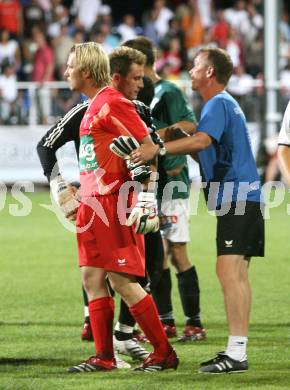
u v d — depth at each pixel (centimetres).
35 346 2462
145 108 2231
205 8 8306
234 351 2144
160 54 7400
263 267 3744
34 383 2047
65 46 7200
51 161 2206
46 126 6397
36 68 7006
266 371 2161
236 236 2147
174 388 1994
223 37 7725
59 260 3947
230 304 2144
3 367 2219
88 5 8100
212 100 2189
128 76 2270
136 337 2547
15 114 6384
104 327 2164
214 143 2181
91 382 2056
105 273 2164
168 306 2611
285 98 6456
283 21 8319
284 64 7781
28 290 3309
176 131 2302
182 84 6419
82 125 2147
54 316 2873
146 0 9288
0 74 7031
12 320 2816
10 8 7406
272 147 5894
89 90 2158
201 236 4597
